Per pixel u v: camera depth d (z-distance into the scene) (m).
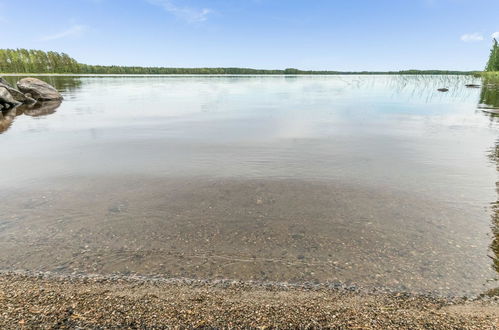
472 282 3.69
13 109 21.03
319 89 41.22
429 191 6.52
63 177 7.49
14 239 4.73
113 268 4.01
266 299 3.38
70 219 5.38
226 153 9.56
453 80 48.09
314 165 8.32
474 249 4.40
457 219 5.30
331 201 6.05
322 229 5.02
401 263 4.09
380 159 8.85
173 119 16.20
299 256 4.29
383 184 6.92
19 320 2.98
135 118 16.59
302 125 14.31
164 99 27.25
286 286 3.63
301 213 5.57
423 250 4.39
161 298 3.38
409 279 3.76
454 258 4.19
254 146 10.45
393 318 3.07
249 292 3.51
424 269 3.96
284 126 14.09
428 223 5.17
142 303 3.28
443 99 25.91
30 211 5.69
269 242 4.64
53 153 9.69
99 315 3.07
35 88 26.27
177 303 3.29
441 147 10.16
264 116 17.09
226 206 5.86
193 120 15.87
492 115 16.95
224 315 3.09
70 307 3.19
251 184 6.97
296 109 19.98
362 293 3.50
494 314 3.14
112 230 5.00
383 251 4.38
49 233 4.91
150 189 6.71
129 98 28.33
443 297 3.43
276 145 10.57
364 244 4.57
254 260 4.20
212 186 6.86
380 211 5.62
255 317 3.06
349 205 5.88
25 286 3.59
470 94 30.44
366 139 11.40
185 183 7.05
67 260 4.19
